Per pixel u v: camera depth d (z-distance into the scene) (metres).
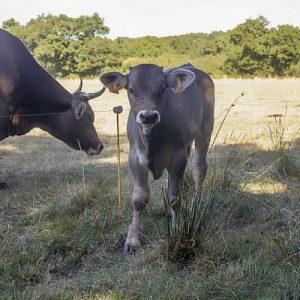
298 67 41.03
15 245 5.09
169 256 4.64
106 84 5.07
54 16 44.03
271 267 4.43
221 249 4.84
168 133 5.12
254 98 18.38
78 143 8.39
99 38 43.16
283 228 5.34
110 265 4.87
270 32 42.50
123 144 10.73
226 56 43.62
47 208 6.18
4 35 7.86
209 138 6.58
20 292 4.21
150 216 5.93
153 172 5.29
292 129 11.64
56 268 4.80
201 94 6.32
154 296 4.07
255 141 10.27
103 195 6.45
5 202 6.62
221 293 4.09
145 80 4.85
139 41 45.84
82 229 5.51
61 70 42.75
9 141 11.00
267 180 7.18
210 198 4.99
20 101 8.02
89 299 4.09
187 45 54.12
